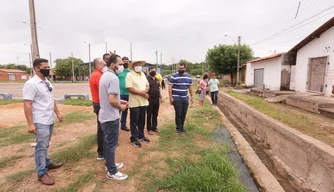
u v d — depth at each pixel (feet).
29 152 14.88
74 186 10.19
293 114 25.95
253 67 71.97
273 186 12.05
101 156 13.32
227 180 11.23
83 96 47.16
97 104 12.92
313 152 12.39
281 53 51.60
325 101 28.60
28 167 12.50
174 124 21.95
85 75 205.16
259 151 17.97
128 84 14.60
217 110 33.47
